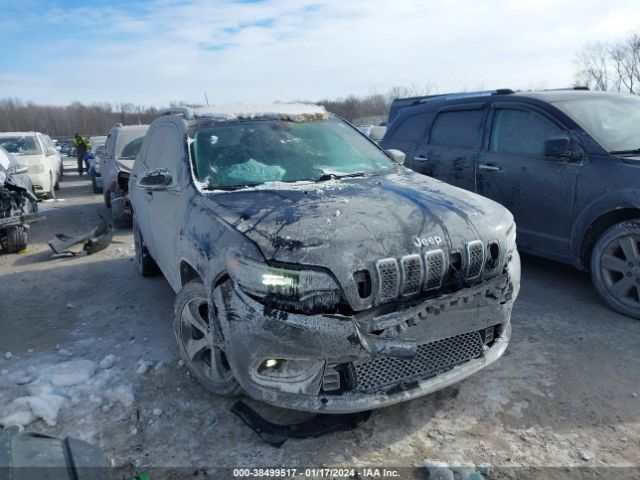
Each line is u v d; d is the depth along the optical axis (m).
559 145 4.59
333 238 2.67
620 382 3.33
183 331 3.41
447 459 2.70
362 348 2.57
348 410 2.62
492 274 3.04
